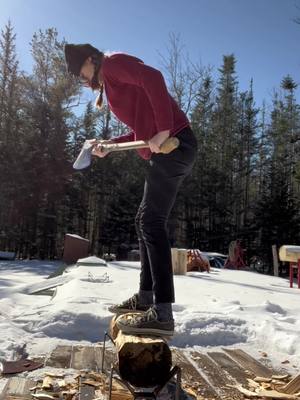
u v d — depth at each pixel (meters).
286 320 4.45
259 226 33.16
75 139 28.39
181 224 34.69
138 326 2.11
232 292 7.02
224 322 3.98
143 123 2.40
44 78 26.95
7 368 2.70
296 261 9.46
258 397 2.46
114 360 2.98
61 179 26.95
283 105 38.12
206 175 33.44
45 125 26.61
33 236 27.08
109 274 8.47
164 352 1.99
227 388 2.60
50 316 3.80
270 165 36.53
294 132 36.44
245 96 37.31
